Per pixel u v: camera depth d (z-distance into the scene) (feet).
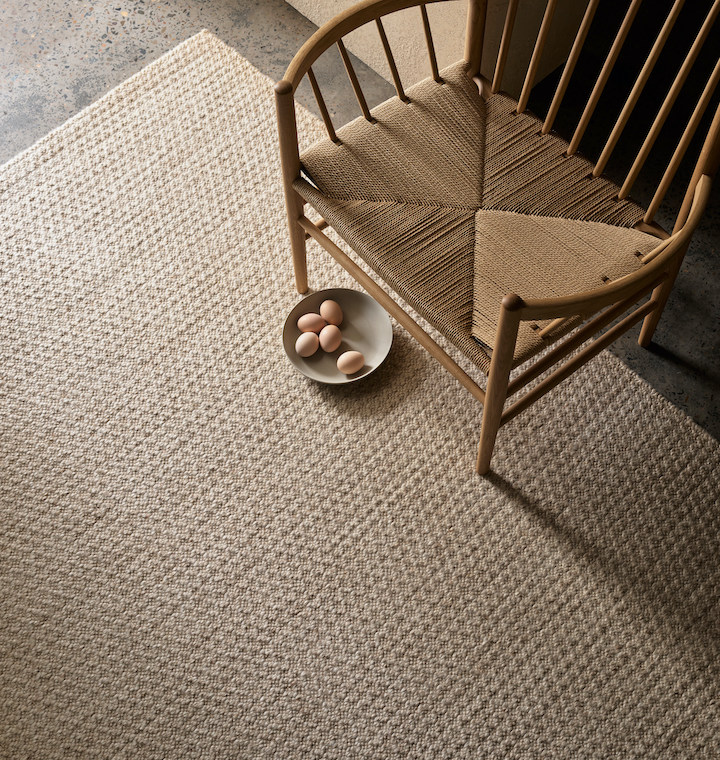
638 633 4.24
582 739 4.02
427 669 4.20
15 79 6.28
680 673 4.14
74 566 4.51
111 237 5.53
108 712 4.16
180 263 5.42
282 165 4.21
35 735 4.11
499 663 4.20
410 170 4.19
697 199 3.43
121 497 4.69
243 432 4.86
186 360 5.10
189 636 4.32
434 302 3.84
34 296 5.33
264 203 5.63
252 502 4.66
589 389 4.90
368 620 4.33
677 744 3.99
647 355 5.02
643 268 3.31
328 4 6.11
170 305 5.28
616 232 3.96
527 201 4.08
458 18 5.18
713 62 5.90
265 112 6.00
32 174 5.78
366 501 4.64
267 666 4.24
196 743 4.08
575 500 4.60
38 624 4.37
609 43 6.04
